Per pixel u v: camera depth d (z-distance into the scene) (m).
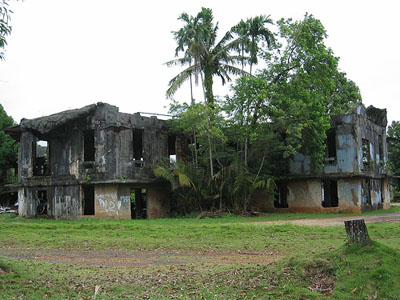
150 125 28.06
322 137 26.17
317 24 26.50
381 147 33.25
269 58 26.70
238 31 30.19
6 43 9.78
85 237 16.52
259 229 16.17
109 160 25.75
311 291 7.18
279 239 14.56
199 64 28.88
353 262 7.55
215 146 27.39
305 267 7.91
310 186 29.09
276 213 29.19
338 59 26.86
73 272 10.18
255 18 29.47
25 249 14.72
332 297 6.87
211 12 31.94
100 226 18.48
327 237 14.37
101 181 25.45
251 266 9.69
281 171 29.95
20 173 29.36
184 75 31.00
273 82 26.89
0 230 18.62
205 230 16.66
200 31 28.91
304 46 25.70
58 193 27.36
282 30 26.50
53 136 28.14
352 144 27.52
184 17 30.05
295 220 21.92
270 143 26.42
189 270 10.09
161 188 28.73
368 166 29.20
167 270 10.29
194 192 26.80
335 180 29.36
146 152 27.61
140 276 9.66
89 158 29.28
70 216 26.64
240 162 26.69
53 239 16.25
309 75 26.11
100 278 9.52
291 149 25.92
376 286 6.91
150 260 12.19
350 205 27.47
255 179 26.39
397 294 6.64
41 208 29.97
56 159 27.89
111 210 25.48
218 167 28.06
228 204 26.84
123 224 18.67
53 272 10.00
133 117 26.98
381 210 29.91
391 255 7.55
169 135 29.67
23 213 28.98
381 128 33.44
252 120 25.77
